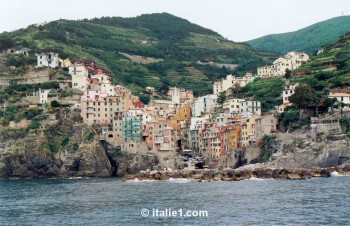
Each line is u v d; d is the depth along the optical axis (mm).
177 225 150125
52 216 173500
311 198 192250
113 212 176250
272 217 156625
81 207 191750
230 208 176125
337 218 152250
